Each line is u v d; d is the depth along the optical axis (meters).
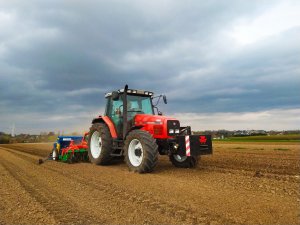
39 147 19.61
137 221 3.02
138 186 4.75
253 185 4.80
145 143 6.25
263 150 12.86
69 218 3.15
